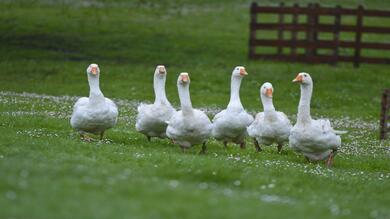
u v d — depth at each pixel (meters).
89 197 10.45
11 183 10.77
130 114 25.59
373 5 56.75
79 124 18.23
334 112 29.77
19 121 20.64
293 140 17.44
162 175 13.41
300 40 38.28
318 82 34.44
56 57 37.69
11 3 49.12
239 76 18.95
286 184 13.86
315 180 14.76
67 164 13.42
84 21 45.84
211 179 13.54
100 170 12.84
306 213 10.92
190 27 47.03
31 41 40.53
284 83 34.06
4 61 36.00
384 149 21.23
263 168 15.44
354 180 15.41
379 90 34.03
